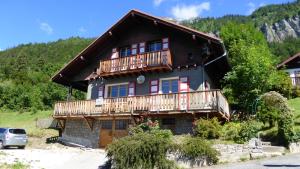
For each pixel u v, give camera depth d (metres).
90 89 30.06
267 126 22.75
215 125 21.31
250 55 29.64
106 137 26.59
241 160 18.30
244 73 28.86
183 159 17.64
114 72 27.75
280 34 154.12
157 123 22.38
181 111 23.02
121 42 29.72
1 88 56.75
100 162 20.12
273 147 19.27
